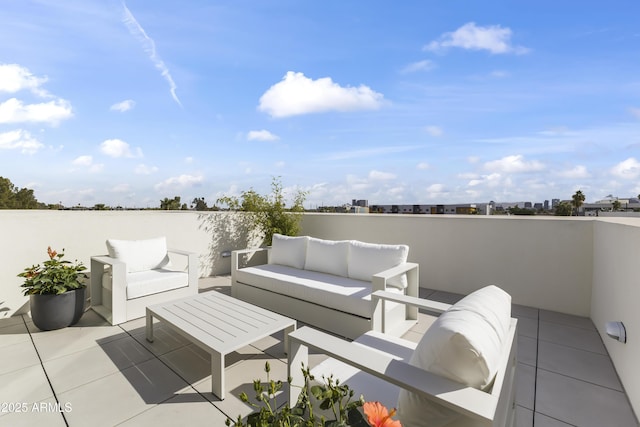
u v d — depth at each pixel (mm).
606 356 2498
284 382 2109
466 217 4156
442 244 4328
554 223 3547
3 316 3139
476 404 1010
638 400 1758
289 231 5461
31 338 2723
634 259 1921
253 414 999
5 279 3154
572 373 2256
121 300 3043
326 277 3414
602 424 1746
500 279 3904
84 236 3676
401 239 4699
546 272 3605
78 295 2996
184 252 3674
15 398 1913
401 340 1949
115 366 2287
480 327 1181
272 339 2752
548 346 2674
